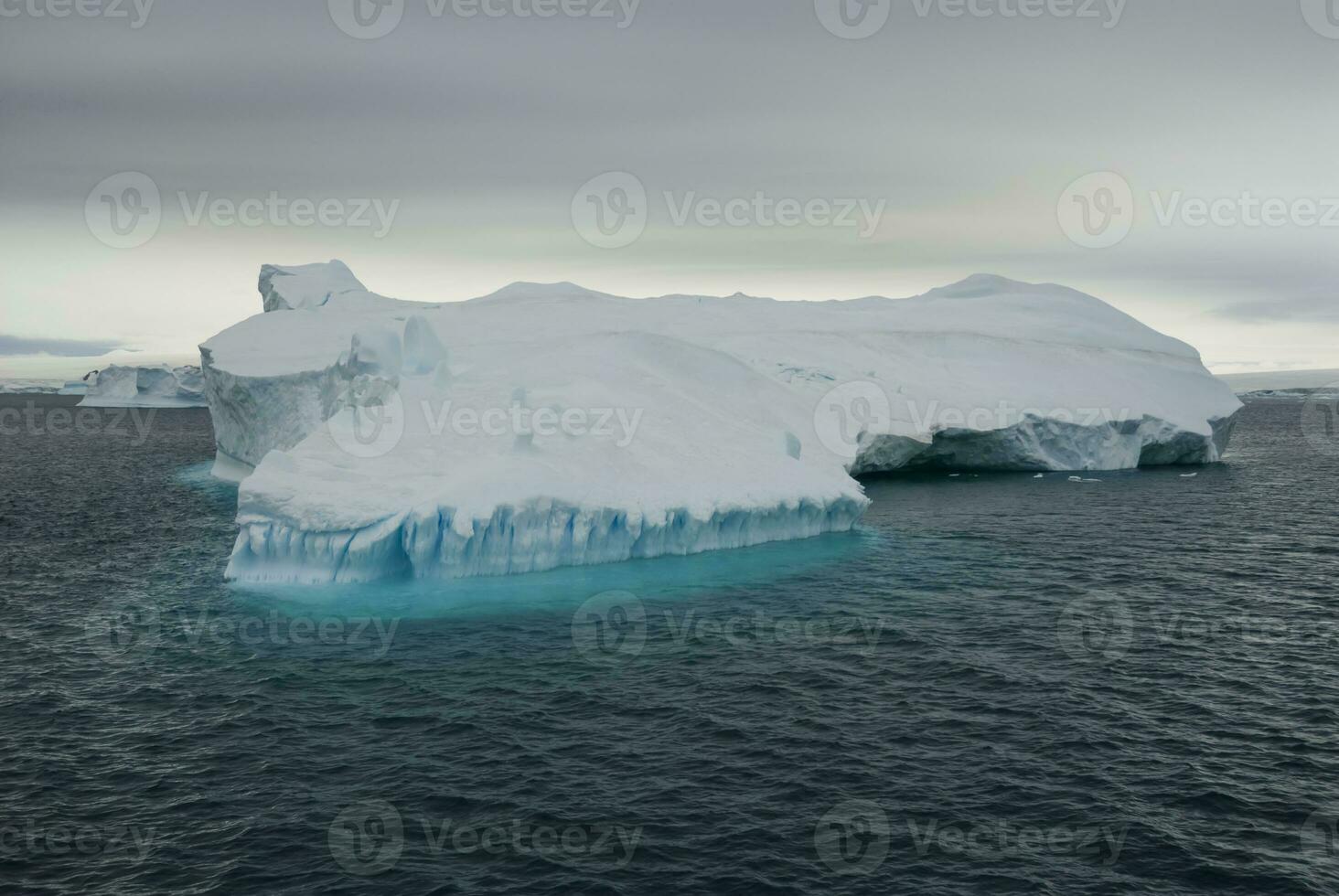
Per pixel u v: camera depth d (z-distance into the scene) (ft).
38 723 73.82
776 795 62.75
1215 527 149.07
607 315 262.06
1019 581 114.21
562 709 75.92
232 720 74.18
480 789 63.57
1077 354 260.21
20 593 109.50
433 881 53.62
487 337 228.43
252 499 112.98
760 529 131.95
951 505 170.40
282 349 209.67
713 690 79.66
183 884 53.57
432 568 111.04
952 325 279.08
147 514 165.17
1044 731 71.77
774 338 254.68
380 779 65.05
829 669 84.43
